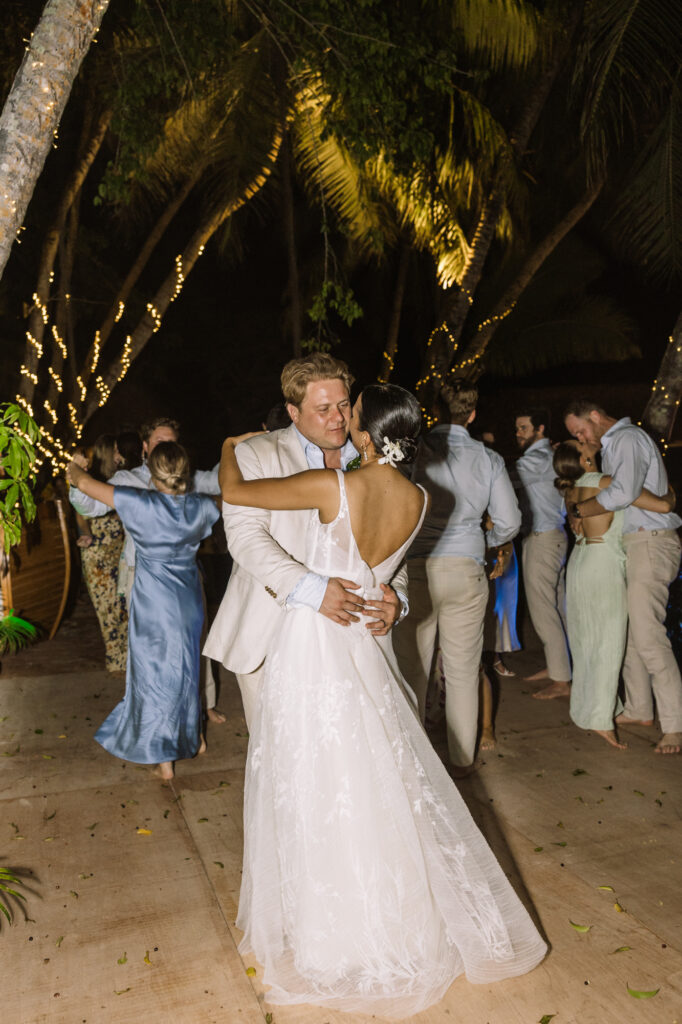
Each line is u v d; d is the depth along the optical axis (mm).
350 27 6387
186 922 3033
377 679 2682
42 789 4164
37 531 6895
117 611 6043
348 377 2979
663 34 6047
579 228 14602
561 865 3400
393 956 2545
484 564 4148
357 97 6570
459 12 8898
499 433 17953
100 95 9102
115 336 15703
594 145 6742
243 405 18312
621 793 4062
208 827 3758
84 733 4922
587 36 6527
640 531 4574
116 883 3295
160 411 17656
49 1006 2594
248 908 2875
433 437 4074
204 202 11070
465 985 2668
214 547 8523
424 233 10773
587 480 4645
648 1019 2516
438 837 2656
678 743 4527
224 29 6910
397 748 2646
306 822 2594
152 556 4215
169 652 4211
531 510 5422
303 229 14898
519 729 4926
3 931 2979
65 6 2781
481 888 2684
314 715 2611
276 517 3020
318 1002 2557
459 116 9562
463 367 11062
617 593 4559
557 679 5461
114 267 15336
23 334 12945
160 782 4234
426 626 4051
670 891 3203
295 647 2674
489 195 10359
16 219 2820
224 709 5309
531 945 2744
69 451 10492
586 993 2627
